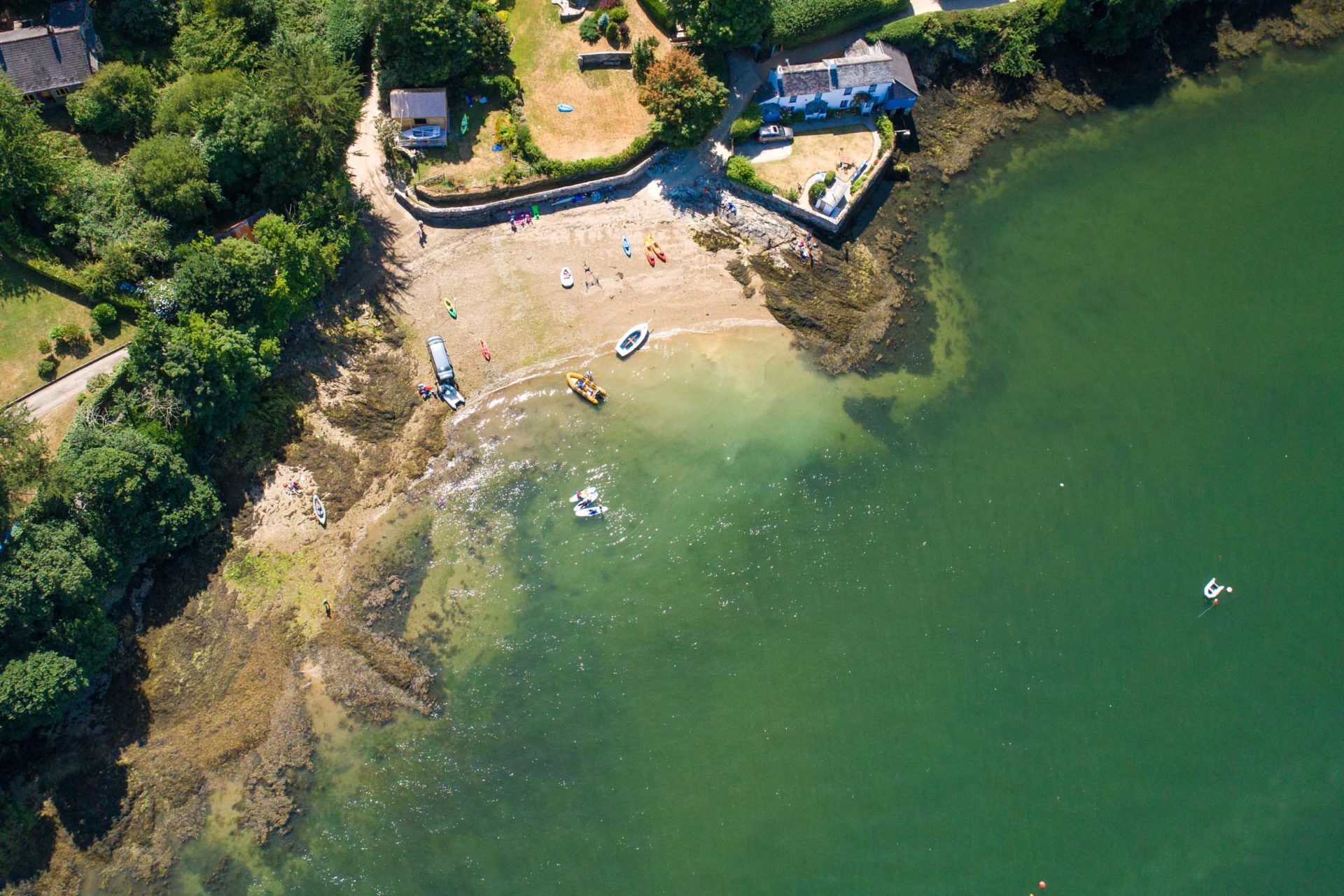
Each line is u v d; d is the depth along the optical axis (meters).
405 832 69.06
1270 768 72.12
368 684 71.88
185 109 75.75
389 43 82.69
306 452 77.06
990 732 72.56
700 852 69.00
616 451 79.25
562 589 75.38
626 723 72.00
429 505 77.00
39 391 72.00
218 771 69.06
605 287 83.56
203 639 71.62
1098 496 79.25
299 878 67.88
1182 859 69.69
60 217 73.31
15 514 65.75
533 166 83.31
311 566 74.38
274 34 80.69
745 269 84.69
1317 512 78.88
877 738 72.25
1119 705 73.44
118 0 79.31
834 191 84.25
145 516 68.56
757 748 71.69
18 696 61.62
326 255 77.94
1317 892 69.06
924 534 78.12
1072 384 82.94
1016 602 76.12
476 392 80.44
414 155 83.50
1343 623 75.88
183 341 69.25
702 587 75.88
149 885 66.56
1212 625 75.56
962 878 68.88
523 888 67.81
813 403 81.50
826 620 75.38
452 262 83.12
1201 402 82.19
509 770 70.69
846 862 69.06
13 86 75.06
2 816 65.81
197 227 77.00
